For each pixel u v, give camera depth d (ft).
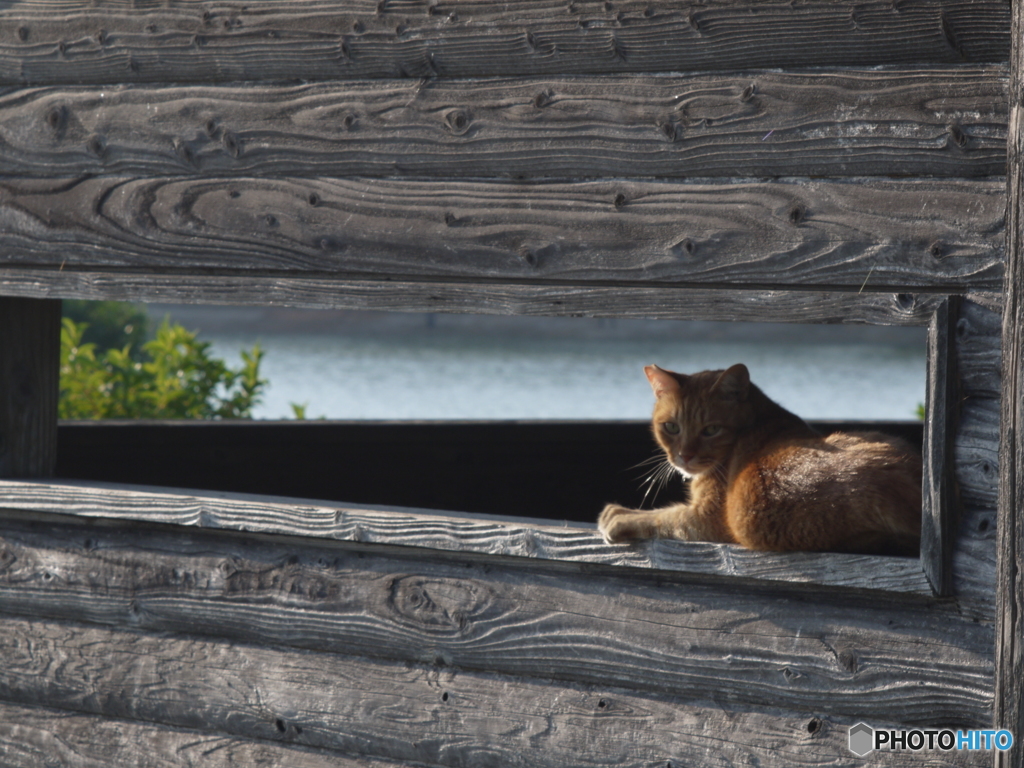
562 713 18.65
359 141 19.49
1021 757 14.88
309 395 123.54
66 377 53.52
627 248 17.80
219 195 20.56
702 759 17.60
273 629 20.88
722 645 17.51
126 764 22.03
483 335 243.81
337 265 19.77
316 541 20.49
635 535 17.85
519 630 18.97
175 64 20.81
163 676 21.71
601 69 17.90
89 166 21.57
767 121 16.78
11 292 22.40
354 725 20.22
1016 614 14.90
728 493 17.97
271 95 20.08
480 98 18.66
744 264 17.04
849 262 16.35
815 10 16.37
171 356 56.90
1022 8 14.80
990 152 15.44
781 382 135.13
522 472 37.37
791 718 17.04
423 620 19.70
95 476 32.07
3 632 23.13
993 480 15.44
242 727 21.17
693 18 17.13
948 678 15.88
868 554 16.79
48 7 21.77
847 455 16.84
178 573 21.59
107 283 21.59
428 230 19.13
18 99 22.09
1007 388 15.02
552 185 18.30
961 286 15.75
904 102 15.93
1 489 22.61
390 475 36.01
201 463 33.94
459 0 18.69
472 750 19.30
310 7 19.71
